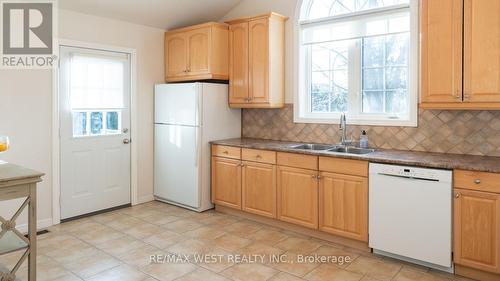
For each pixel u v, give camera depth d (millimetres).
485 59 2758
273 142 4258
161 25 4770
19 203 3676
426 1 2998
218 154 4332
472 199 2629
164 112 4684
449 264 2748
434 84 2998
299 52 4234
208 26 4352
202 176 4387
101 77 4301
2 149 2490
